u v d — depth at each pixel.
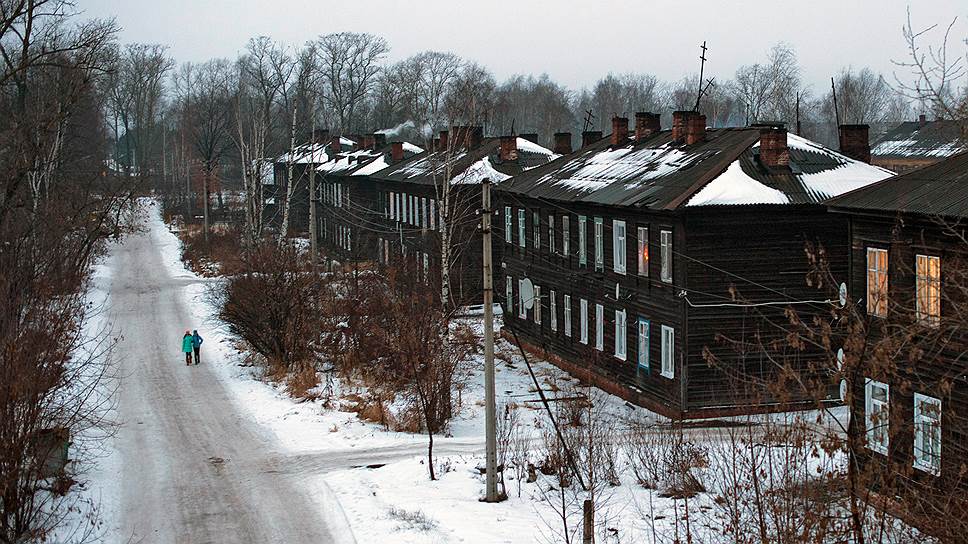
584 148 48.28
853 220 21.09
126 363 39.38
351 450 26.78
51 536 19.20
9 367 18.52
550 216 41.81
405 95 110.19
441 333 39.69
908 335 13.38
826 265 13.65
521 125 137.12
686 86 125.44
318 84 105.69
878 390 20.20
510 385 37.19
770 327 30.19
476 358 42.31
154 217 106.50
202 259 72.56
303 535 20.05
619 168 38.94
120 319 49.59
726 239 30.03
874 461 12.86
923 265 19.05
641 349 33.47
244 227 79.56
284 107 108.19
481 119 91.44
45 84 43.66
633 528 18.94
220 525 20.77
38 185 44.97
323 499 22.30
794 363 29.75
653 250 32.34
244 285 38.31
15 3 31.02
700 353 30.14
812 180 31.03
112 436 25.80
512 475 23.55
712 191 30.03
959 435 17.52
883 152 86.12
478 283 53.50
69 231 40.03
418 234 59.53
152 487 23.48
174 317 50.22
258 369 38.28
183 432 28.89
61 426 22.84
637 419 30.27
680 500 20.48
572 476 22.44
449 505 21.17
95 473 24.28
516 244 46.78
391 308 37.03
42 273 28.72
